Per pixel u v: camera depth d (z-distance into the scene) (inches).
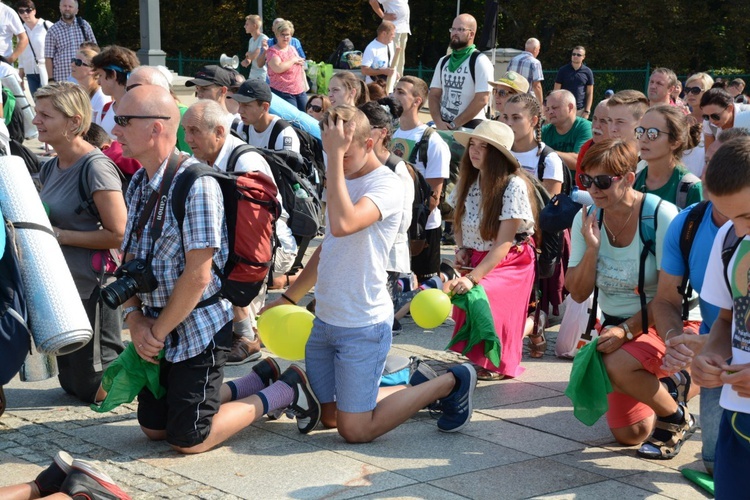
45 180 195.8
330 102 305.7
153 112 156.3
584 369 164.7
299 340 174.6
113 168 189.9
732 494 120.4
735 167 108.0
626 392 166.2
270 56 487.2
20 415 189.6
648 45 1349.7
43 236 151.2
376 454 170.4
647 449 171.6
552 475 162.7
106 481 138.6
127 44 1466.5
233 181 161.6
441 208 279.4
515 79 322.3
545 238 220.2
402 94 271.1
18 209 150.2
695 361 120.0
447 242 382.9
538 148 260.4
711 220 149.9
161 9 1472.7
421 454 171.2
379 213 163.2
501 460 169.3
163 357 164.1
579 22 1341.0
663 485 159.3
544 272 223.6
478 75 348.5
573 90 683.4
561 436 182.7
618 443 178.7
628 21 1328.7
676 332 152.9
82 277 187.3
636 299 175.3
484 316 203.8
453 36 354.0
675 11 1305.4
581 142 306.5
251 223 161.9
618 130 239.0
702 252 149.9
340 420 173.2
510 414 195.2
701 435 172.1
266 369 183.6
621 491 156.5
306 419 177.5
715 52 1363.2
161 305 161.8
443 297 191.5
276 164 242.8
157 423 172.7
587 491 156.1
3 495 135.0
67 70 514.9
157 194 159.5
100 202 185.8
